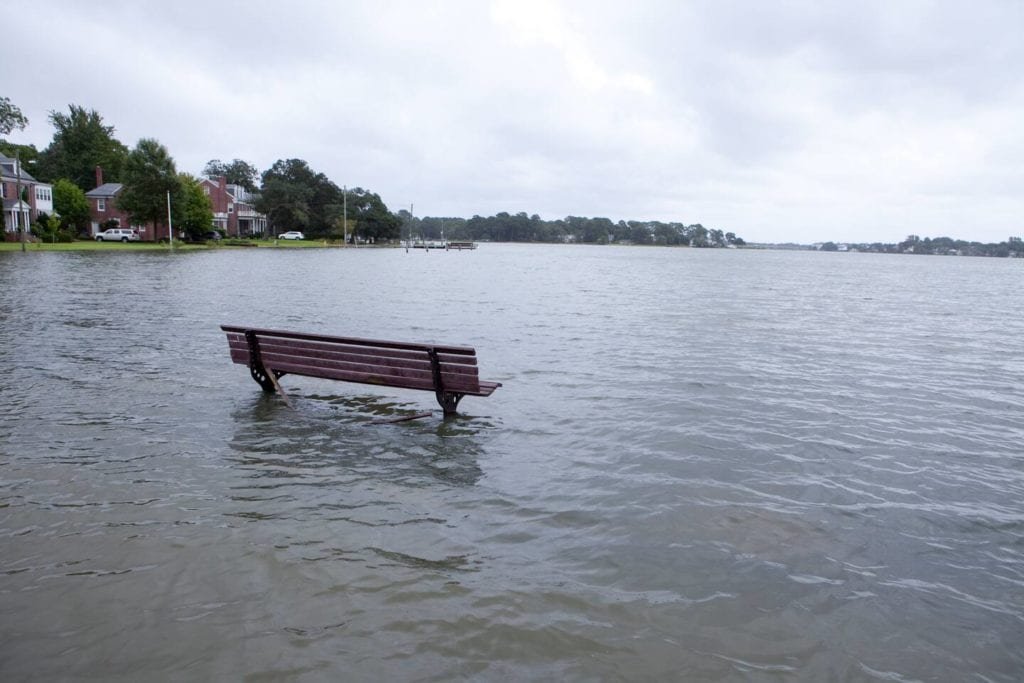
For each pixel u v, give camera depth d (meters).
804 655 4.10
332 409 9.52
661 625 4.36
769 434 8.80
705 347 15.86
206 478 6.67
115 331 16.19
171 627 4.17
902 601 4.78
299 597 4.54
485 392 8.57
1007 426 9.68
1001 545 5.78
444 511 6.05
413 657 3.95
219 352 13.70
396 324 19.33
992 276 90.62
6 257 47.19
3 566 4.86
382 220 160.50
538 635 4.20
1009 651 4.23
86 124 127.12
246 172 174.62
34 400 9.53
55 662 3.82
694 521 5.99
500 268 64.44
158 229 93.56
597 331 18.25
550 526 5.81
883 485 7.10
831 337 18.52
